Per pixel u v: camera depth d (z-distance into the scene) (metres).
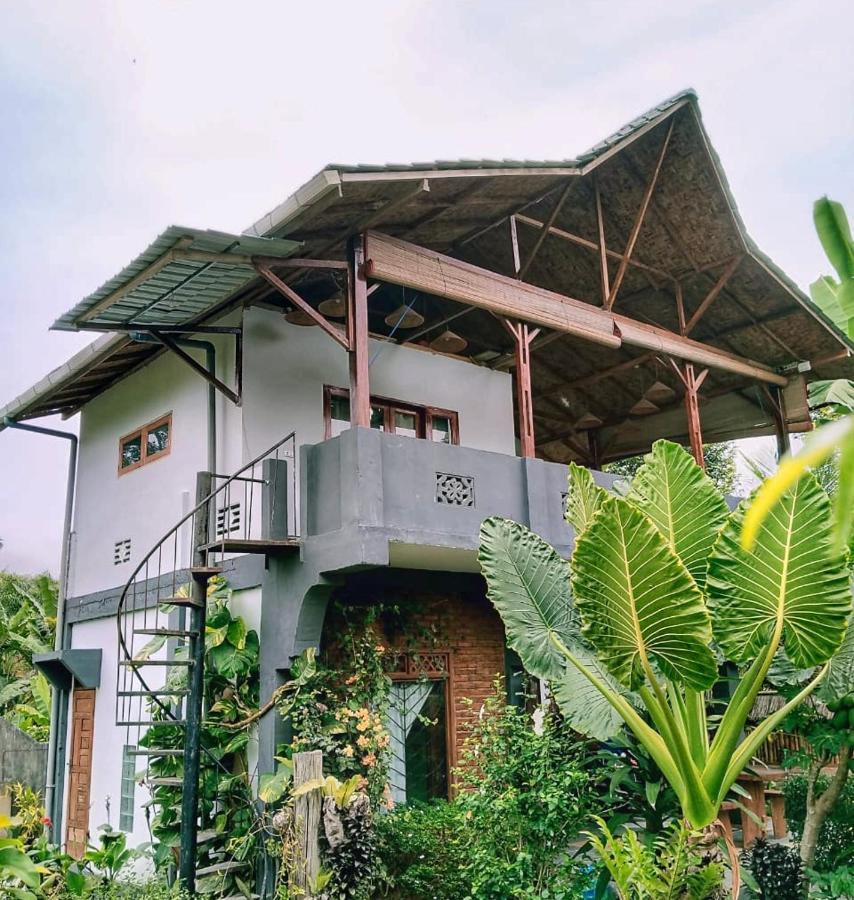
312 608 7.88
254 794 8.02
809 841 7.03
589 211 10.76
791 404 13.25
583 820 6.68
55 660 11.12
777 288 11.67
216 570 7.68
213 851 8.09
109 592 11.00
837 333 12.36
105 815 10.29
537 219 10.67
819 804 7.09
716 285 11.56
